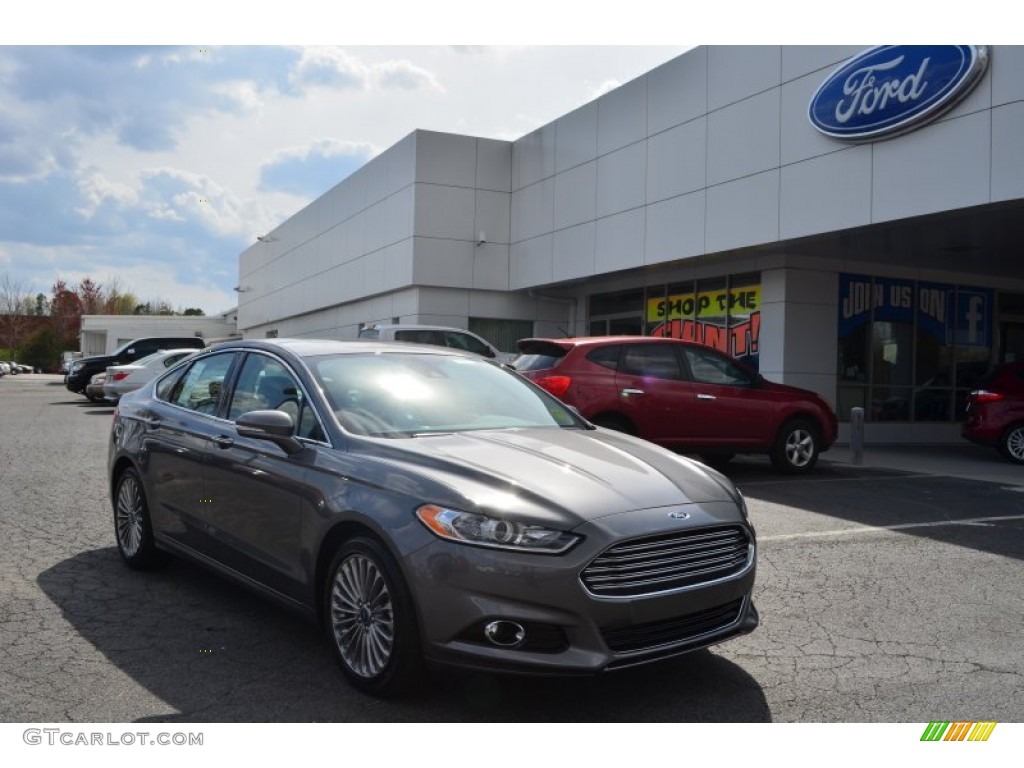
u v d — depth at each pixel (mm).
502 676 3365
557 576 3338
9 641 4352
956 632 4773
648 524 3535
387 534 3568
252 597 5184
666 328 17516
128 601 5059
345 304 26750
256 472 4426
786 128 12891
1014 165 9789
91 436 14469
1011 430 12891
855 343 15508
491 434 4375
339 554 3863
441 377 4969
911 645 4555
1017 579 5895
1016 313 17688
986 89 10078
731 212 13977
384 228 22500
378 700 3699
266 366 4910
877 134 11281
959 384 16922
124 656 4180
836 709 3725
